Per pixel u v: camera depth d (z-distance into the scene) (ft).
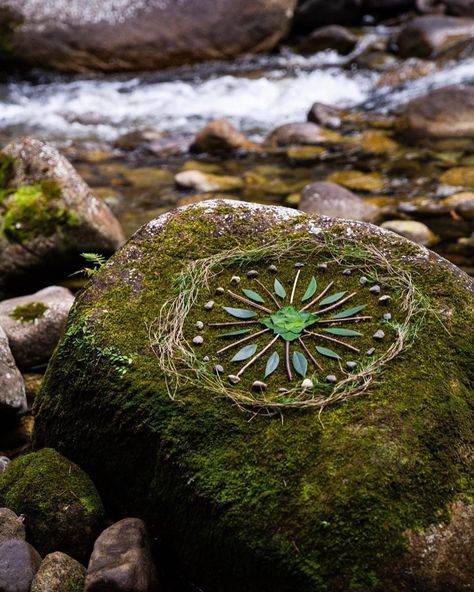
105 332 9.26
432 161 18.42
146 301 9.41
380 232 9.78
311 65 27.55
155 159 19.53
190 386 8.85
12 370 11.00
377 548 8.11
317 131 20.47
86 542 9.05
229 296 9.43
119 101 24.64
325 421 8.52
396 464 8.33
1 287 13.75
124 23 27.30
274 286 9.46
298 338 9.07
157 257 9.67
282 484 8.32
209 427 8.64
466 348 9.03
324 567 8.09
